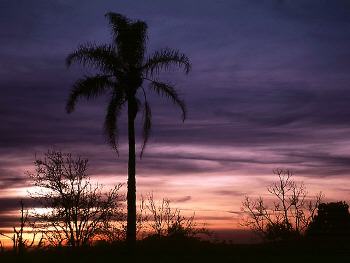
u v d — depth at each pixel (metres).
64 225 21.69
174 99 25.41
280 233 26.41
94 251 22.17
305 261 21.36
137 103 25.02
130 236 22.83
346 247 24.52
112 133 24.67
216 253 23.95
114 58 24.56
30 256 10.86
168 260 21.73
